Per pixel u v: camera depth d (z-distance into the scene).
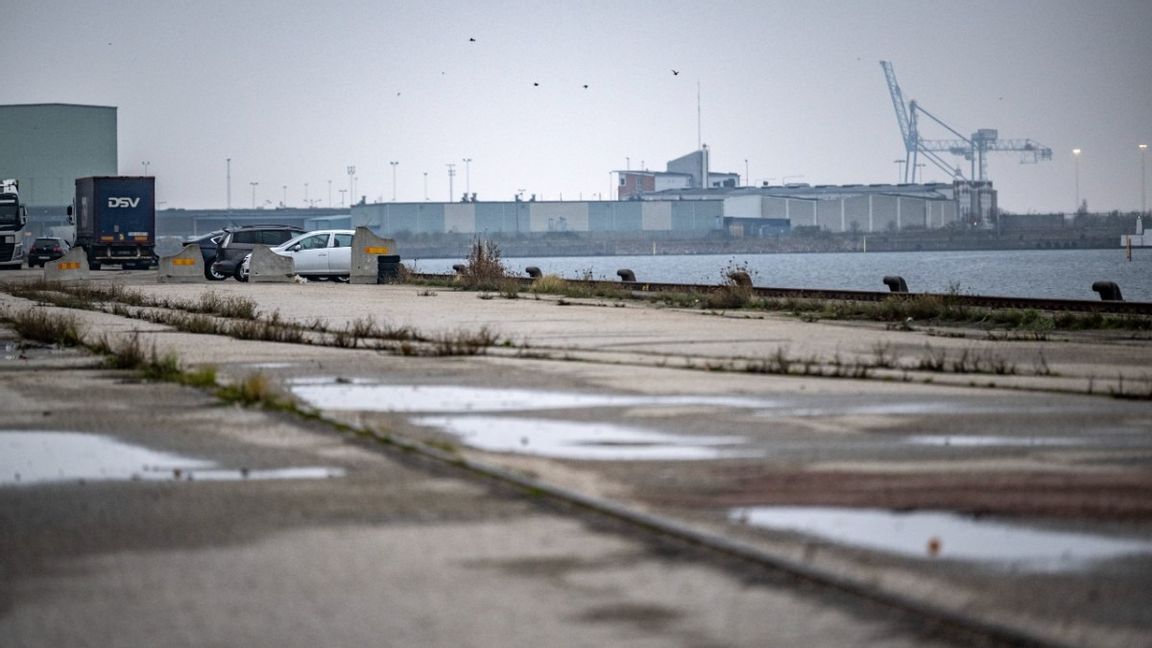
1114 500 21.28
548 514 20.47
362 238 120.56
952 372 41.19
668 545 18.48
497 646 14.20
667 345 51.62
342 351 49.31
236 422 30.39
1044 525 19.58
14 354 48.91
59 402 34.19
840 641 14.33
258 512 20.72
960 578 16.73
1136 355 47.88
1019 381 38.75
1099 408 32.59
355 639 14.45
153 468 24.66
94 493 22.38
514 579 16.78
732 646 14.19
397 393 35.88
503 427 29.50
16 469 24.66
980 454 25.81
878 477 23.34
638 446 26.84
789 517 20.11
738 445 26.95
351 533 19.27
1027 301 77.38
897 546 18.33
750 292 85.62
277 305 81.62
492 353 47.81
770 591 16.22
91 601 15.96
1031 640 14.28
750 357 46.00
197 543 18.75
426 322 65.38
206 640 14.45
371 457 25.58
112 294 94.75
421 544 18.58
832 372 40.59
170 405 33.47
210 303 77.44
